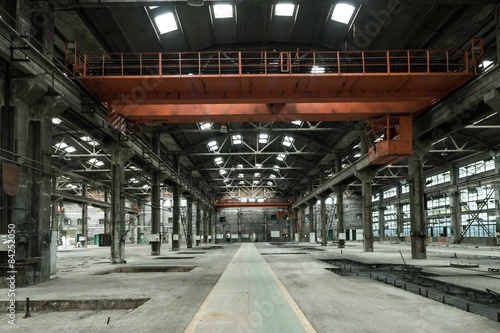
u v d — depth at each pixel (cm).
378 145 2142
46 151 1484
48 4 1491
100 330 723
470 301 927
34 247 1384
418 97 1878
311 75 1719
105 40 2044
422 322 694
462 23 1873
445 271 1591
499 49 1572
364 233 3403
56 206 4844
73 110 1823
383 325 672
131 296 1030
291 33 2300
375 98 1878
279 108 2078
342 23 2130
